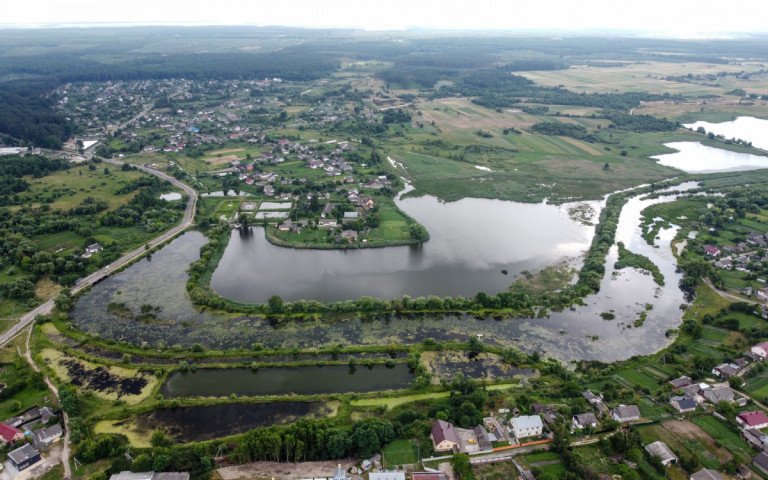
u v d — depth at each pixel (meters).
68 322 166.75
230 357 149.75
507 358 149.75
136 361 148.38
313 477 109.69
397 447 117.38
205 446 115.75
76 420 121.44
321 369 145.88
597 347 157.25
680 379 138.00
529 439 120.00
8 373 142.00
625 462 112.19
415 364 145.25
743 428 121.94
